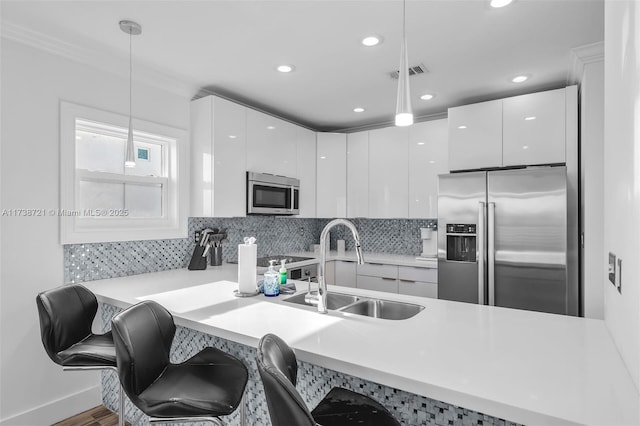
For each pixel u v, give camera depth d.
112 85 2.56
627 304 1.06
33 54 2.18
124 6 1.86
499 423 1.07
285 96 3.25
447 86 2.96
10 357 2.09
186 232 3.05
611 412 0.83
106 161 2.64
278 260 3.65
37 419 2.17
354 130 4.40
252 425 1.59
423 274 3.50
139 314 1.42
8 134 2.09
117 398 2.36
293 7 1.86
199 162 3.00
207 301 1.92
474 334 1.38
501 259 2.77
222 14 1.93
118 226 2.67
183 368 1.48
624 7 1.09
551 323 1.52
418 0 1.79
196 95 3.10
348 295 2.08
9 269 2.09
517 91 3.08
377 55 2.41
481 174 2.87
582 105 2.56
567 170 2.77
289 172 3.74
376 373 1.06
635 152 0.97
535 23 2.00
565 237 2.55
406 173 3.80
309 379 1.47
